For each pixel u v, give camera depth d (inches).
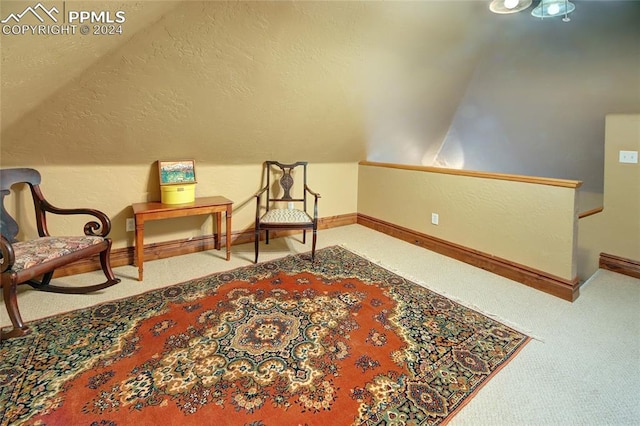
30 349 67.6
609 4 97.2
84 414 51.8
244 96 101.2
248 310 84.4
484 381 60.5
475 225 114.6
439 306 87.6
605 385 59.6
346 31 95.4
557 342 72.3
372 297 92.3
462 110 168.2
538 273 97.7
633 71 110.4
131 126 96.3
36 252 76.9
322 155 152.3
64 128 88.2
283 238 148.6
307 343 71.1
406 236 143.1
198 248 130.0
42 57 66.1
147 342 70.6
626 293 96.0
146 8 65.3
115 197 111.0
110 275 95.4
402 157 182.5
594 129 136.9
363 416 52.4
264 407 53.9
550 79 130.3
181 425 50.1
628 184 107.1
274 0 77.3
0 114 76.2
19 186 96.3
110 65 75.8
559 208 91.7
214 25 76.8
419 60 121.6
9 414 51.4
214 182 131.2
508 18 115.4
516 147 169.9
